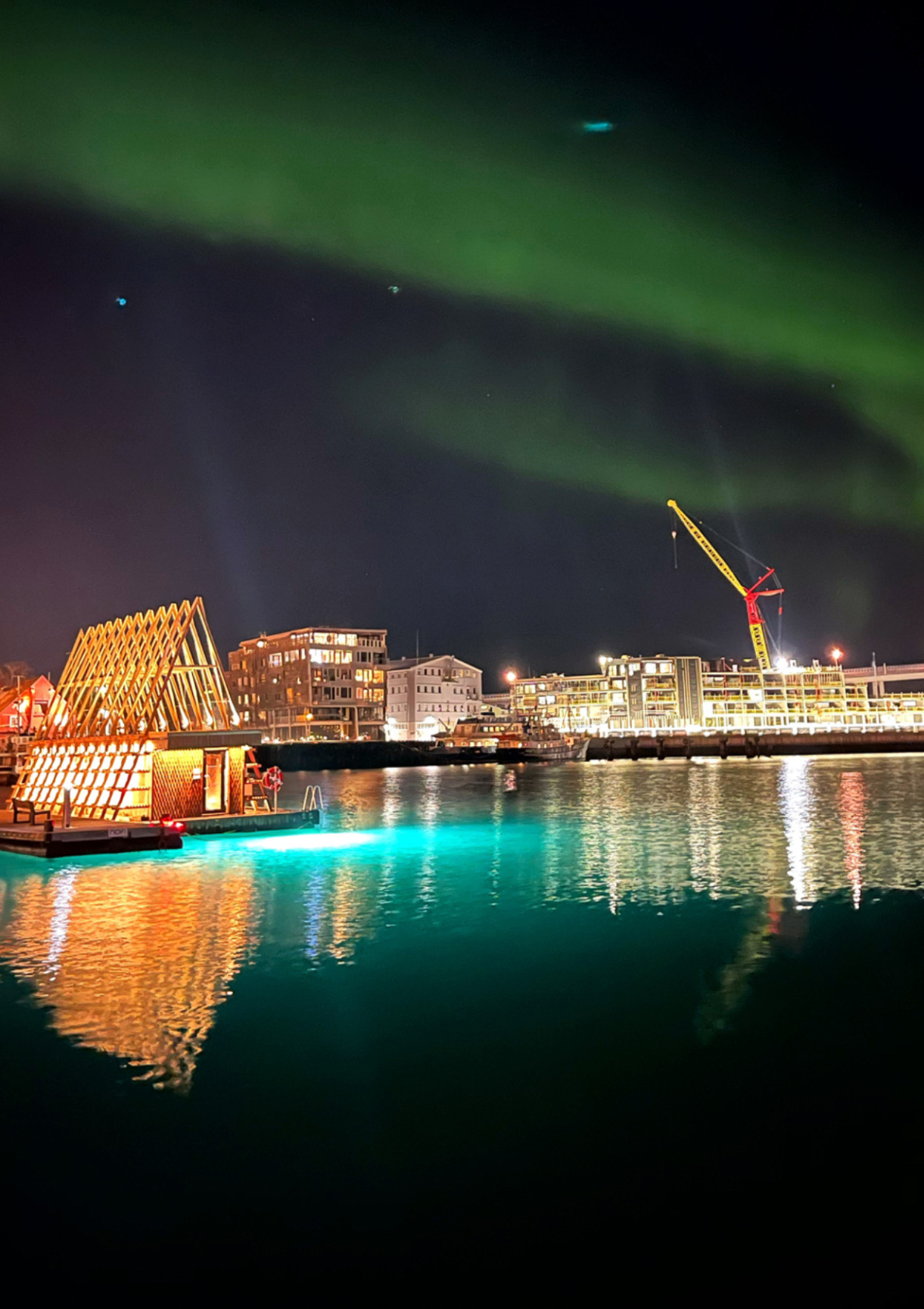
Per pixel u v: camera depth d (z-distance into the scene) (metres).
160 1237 6.45
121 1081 8.99
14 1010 11.20
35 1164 7.40
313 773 112.62
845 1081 8.91
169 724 30.28
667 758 142.00
